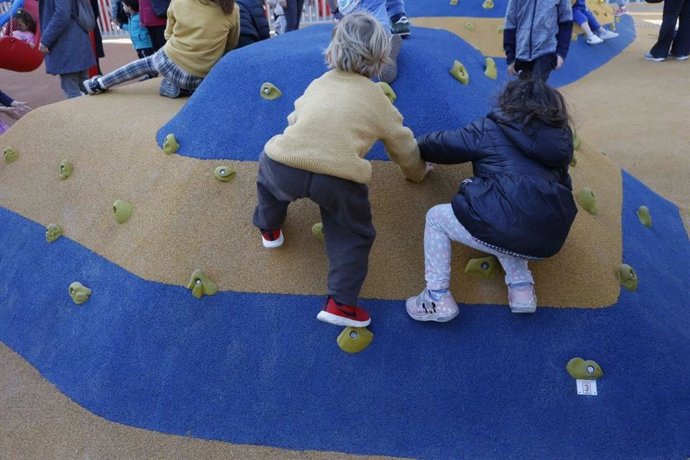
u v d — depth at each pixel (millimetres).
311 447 2117
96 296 2594
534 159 2074
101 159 3082
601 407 2113
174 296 2447
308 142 1952
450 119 2639
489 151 2117
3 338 2740
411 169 2365
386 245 2445
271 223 2316
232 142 2723
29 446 2244
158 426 2221
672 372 2209
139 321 2426
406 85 2742
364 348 2268
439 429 2113
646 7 11305
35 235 3043
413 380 2199
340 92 2035
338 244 2129
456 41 3416
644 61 7137
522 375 2180
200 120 2857
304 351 2287
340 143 1953
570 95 6020
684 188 3936
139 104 3627
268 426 2168
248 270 2463
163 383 2295
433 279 2207
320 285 2398
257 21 4152
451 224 2131
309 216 2535
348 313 2137
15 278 2953
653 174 4141
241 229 2539
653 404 2125
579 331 2264
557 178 2127
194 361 2316
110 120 3330
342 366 2246
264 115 2748
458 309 2281
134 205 2764
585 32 7406
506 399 2145
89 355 2441
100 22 12703
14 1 5512
